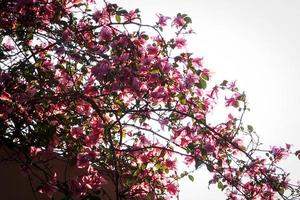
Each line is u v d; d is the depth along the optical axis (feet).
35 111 13.57
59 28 14.56
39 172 14.37
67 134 14.12
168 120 14.33
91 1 16.08
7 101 12.93
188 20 13.96
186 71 13.74
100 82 13.25
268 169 15.33
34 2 14.12
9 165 13.94
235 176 15.23
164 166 15.39
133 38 13.83
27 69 13.83
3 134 13.12
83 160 13.55
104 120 13.26
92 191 13.43
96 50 13.78
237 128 15.16
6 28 14.64
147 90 13.55
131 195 14.44
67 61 14.52
